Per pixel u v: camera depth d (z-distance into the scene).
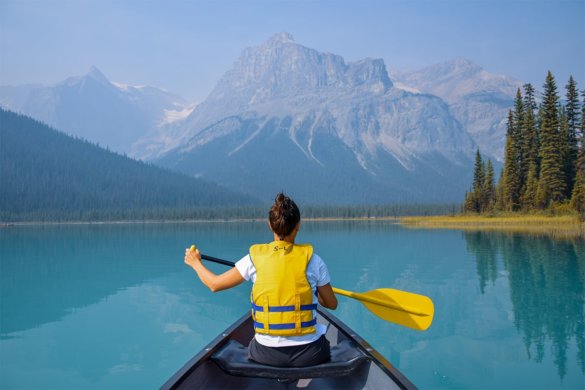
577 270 19.30
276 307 4.48
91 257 31.50
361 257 28.27
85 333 11.78
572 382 7.70
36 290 18.09
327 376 4.60
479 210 78.88
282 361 4.53
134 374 8.93
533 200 63.00
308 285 4.52
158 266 25.64
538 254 25.38
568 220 51.06
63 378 8.73
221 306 14.96
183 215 193.38
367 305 6.41
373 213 196.00
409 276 19.66
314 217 194.62
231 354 4.95
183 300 15.93
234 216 196.50
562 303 13.48
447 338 10.40
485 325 11.37
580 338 10.11
